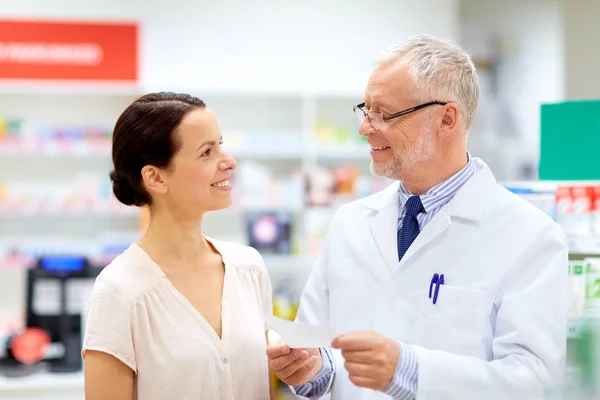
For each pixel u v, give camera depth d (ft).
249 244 18.40
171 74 19.35
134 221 18.98
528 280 5.81
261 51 19.70
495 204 6.14
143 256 5.80
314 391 6.40
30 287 12.53
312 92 18.89
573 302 6.32
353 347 5.08
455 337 5.85
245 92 18.67
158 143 5.62
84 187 17.65
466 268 5.98
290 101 19.80
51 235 18.75
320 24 19.94
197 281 5.95
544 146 7.23
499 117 19.98
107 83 17.54
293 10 19.83
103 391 5.43
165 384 5.53
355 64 20.03
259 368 5.96
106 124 17.87
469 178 6.31
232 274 6.13
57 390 11.91
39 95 18.57
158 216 5.90
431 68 5.94
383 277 6.30
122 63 17.58
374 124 6.07
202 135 5.68
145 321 5.59
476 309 5.84
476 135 20.03
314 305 6.86
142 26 19.25
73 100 18.67
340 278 6.57
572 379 4.10
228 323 5.88
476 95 6.23
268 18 19.71
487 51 20.12
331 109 20.12
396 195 6.64
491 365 5.46
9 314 17.98
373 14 20.18
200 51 19.45
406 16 20.31
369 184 18.80
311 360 5.86
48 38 17.25
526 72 19.98
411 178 6.22
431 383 5.24
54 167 18.69
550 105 7.19
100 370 5.46
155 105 5.70
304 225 19.13
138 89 17.80
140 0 19.20
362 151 18.94
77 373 12.43
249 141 18.54
